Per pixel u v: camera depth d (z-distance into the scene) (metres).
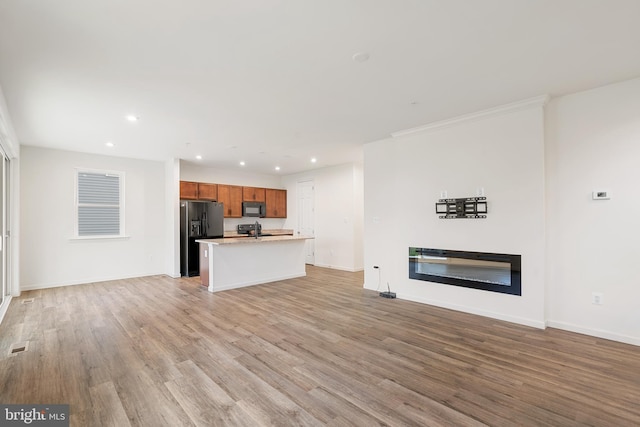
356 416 1.92
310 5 1.82
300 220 8.36
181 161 6.68
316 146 5.39
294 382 2.31
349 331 3.33
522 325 3.47
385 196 4.95
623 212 2.99
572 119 3.26
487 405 2.02
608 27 2.07
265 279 5.83
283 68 2.62
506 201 3.61
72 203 5.54
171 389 2.22
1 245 3.96
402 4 1.83
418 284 4.47
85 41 2.17
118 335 3.22
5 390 2.20
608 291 3.07
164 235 6.61
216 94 3.12
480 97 3.30
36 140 4.77
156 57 2.40
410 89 3.07
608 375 2.39
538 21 2.00
